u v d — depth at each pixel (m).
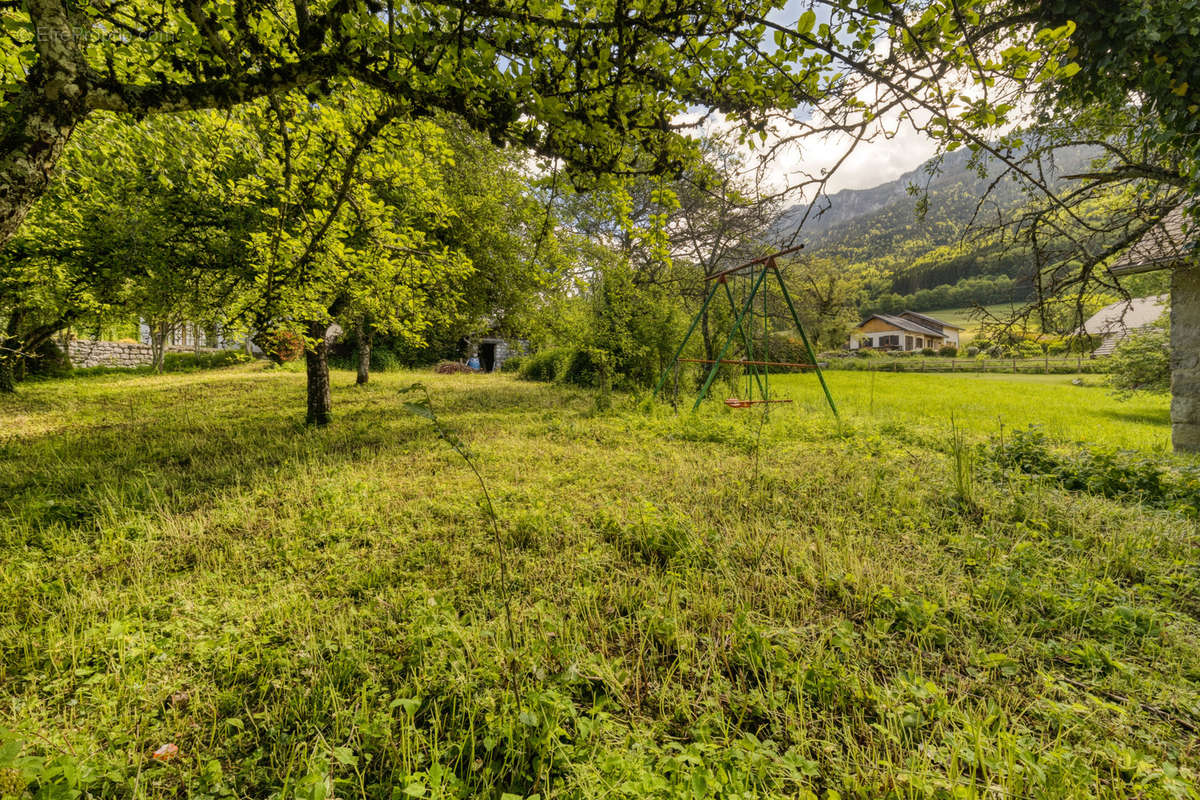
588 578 3.27
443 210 6.12
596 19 1.86
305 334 6.85
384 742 1.91
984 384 19.22
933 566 3.37
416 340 7.44
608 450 7.00
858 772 1.75
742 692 2.25
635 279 12.34
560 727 1.95
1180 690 2.13
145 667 2.38
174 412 10.45
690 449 7.04
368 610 2.88
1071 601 2.78
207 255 6.78
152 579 3.29
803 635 2.62
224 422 9.22
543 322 10.99
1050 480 4.96
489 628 2.64
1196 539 3.59
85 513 4.45
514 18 1.70
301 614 2.84
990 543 3.62
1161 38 3.02
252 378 17.23
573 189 2.54
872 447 6.73
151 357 22.66
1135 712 2.04
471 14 1.73
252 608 2.93
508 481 5.50
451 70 1.87
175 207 6.23
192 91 1.99
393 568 3.43
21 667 2.37
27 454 6.54
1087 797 1.59
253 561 3.55
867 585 3.03
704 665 2.42
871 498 4.62
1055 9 3.12
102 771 1.77
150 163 5.56
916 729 1.95
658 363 12.71
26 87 1.79
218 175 6.13
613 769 1.71
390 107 2.35
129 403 11.66
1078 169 5.64
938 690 2.10
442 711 2.12
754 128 2.04
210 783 1.77
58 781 1.63
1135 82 3.48
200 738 2.01
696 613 2.87
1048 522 4.02
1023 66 1.59
